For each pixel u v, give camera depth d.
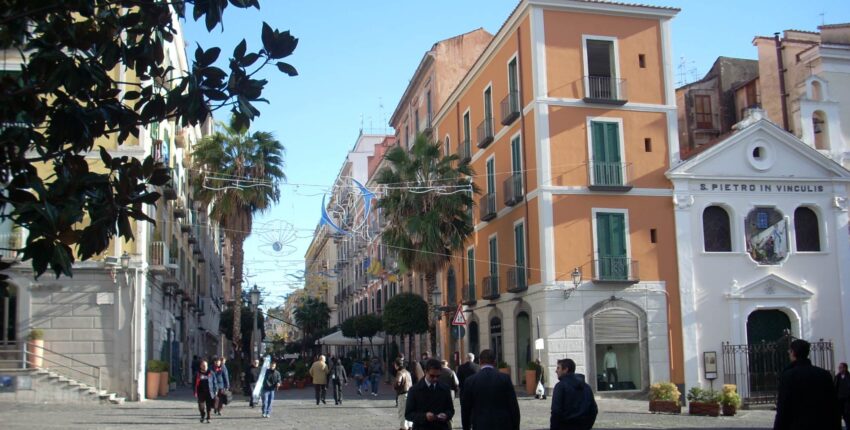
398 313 41.28
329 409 25.25
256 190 33.62
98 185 5.72
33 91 5.73
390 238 32.56
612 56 30.08
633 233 29.09
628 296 28.62
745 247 29.78
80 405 24.38
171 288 32.81
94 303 25.95
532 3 29.27
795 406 7.68
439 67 43.72
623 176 29.22
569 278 28.23
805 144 30.73
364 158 71.56
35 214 5.21
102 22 6.23
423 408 9.63
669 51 30.50
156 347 29.81
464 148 37.47
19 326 25.39
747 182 30.20
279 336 114.50
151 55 6.31
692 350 28.80
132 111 6.11
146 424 18.98
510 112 30.94
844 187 31.05
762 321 30.03
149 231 27.97
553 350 27.70
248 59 5.96
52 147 5.82
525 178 29.98
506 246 32.16
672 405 22.72
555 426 8.90
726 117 39.91
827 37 35.75
